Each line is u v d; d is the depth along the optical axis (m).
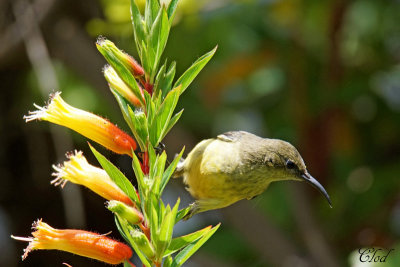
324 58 11.02
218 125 11.42
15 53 10.30
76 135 10.38
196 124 11.26
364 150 11.37
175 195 11.27
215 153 6.77
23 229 11.27
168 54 10.69
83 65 10.09
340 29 10.47
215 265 10.23
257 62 11.16
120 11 9.58
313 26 11.44
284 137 11.33
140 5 8.20
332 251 9.91
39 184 11.30
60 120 4.55
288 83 11.08
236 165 6.76
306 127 10.62
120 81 4.59
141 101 4.56
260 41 11.15
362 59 11.44
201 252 10.36
